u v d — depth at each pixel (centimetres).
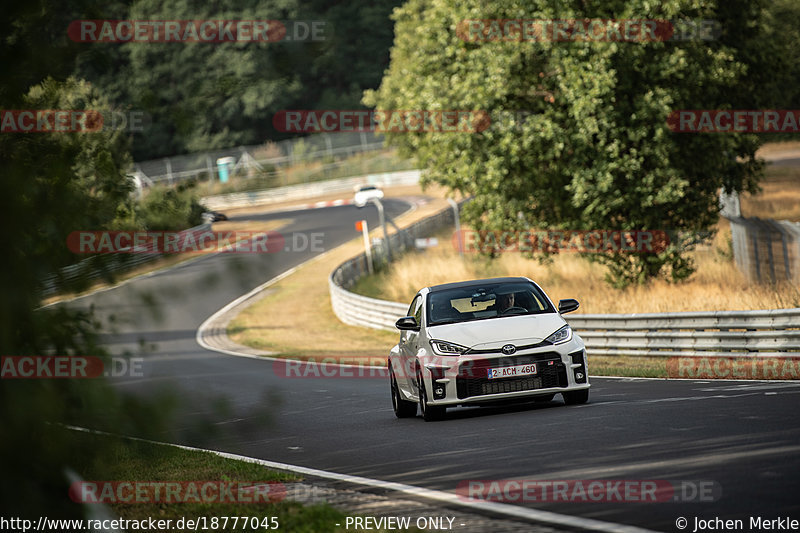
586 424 3588
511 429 3691
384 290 14025
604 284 11619
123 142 1773
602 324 7788
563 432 3444
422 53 12588
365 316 12219
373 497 2656
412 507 2456
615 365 6769
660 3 9856
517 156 10438
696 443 2933
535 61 10456
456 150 10994
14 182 1641
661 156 10081
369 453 3566
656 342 7175
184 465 3575
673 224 11088
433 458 3234
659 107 9931
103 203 1744
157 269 1722
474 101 10606
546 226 11219
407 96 12800
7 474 1562
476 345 4162
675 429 3259
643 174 10450
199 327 13750
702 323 6750
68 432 1664
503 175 10612
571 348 4188
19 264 1625
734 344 6391
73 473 1681
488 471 2850
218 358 10406
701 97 10494
